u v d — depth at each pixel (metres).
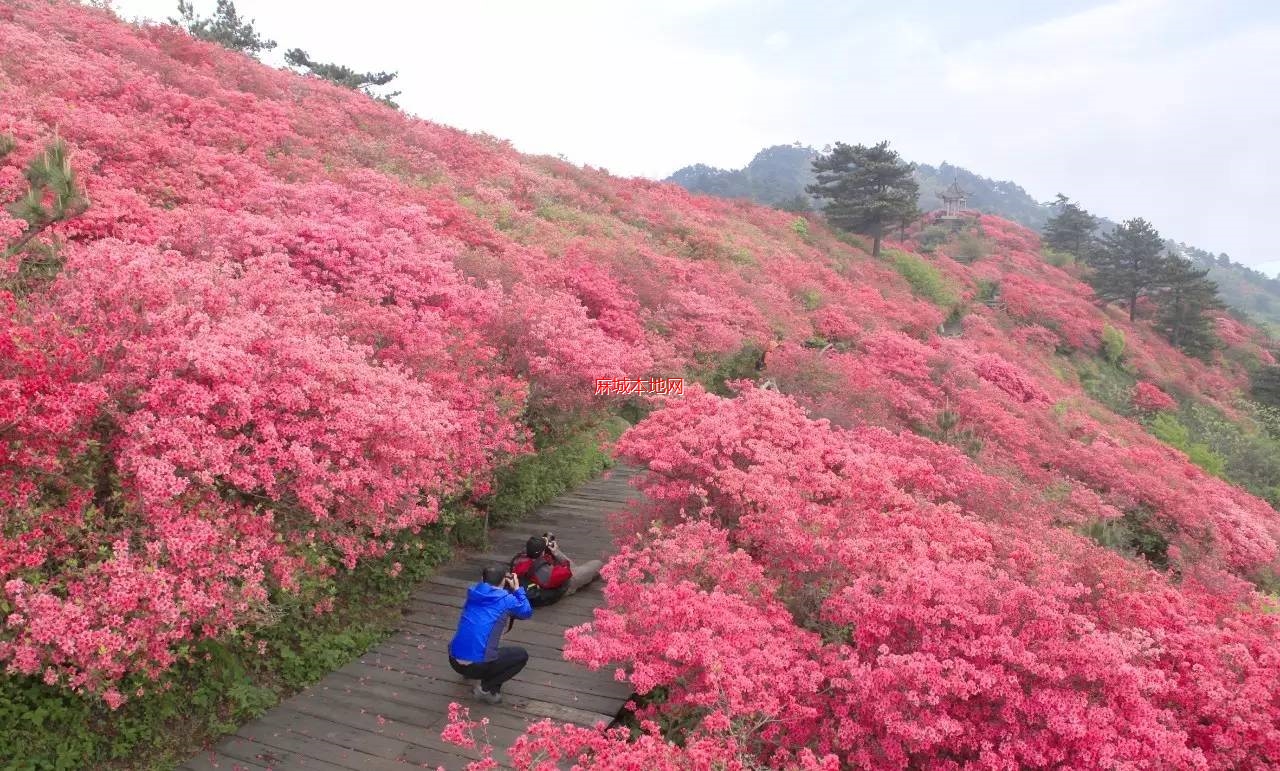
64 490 4.87
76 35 16.55
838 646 5.52
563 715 5.63
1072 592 5.71
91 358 5.21
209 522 4.99
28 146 9.75
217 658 5.64
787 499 7.17
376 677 6.12
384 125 21.98
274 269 8.96
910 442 11.74
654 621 5.27
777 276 25.12
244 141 15.20
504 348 10.19
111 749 4.86
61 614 4.03
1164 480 17.44
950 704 4.87
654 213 26.27
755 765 4.60
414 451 6.49
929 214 66.50
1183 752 4.50
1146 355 40.94
